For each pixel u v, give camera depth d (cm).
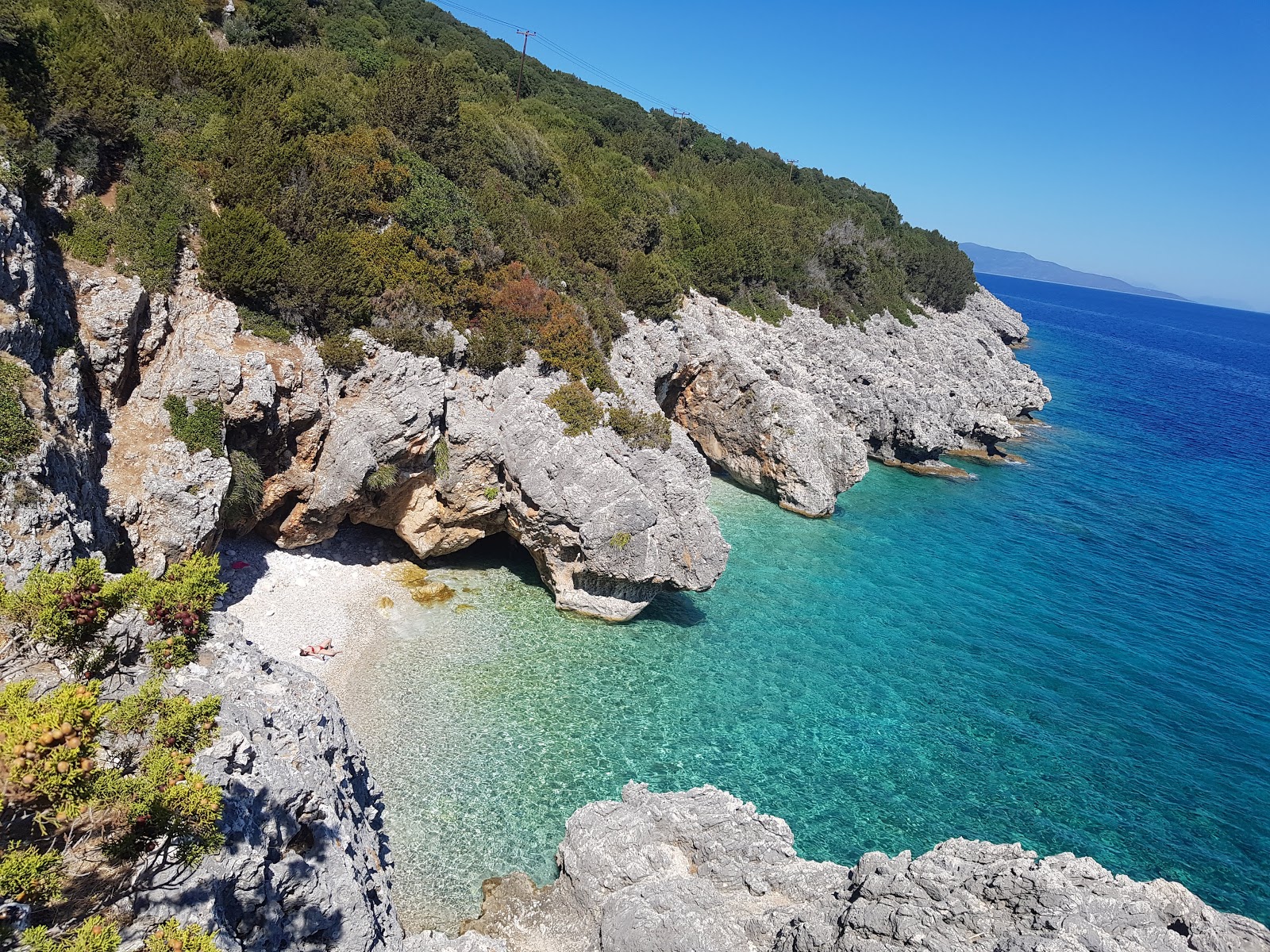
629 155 8694
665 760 2944
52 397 2502
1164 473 8212
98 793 1091
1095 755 3369
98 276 2931
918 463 7419
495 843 2445
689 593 4316
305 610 3353
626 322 5322
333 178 3800
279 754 1842
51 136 3012
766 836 2258
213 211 3425
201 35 4362
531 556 4291
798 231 9306
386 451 3469
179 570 1443
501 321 4097
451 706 3011
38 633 1230
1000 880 1809
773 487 5916
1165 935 1714
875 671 3809
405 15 8638
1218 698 3928
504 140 5578
